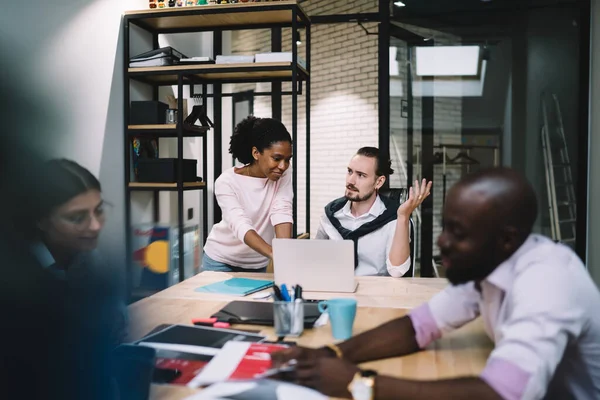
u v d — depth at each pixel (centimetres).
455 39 441
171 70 331
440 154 445
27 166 31
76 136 37
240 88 573
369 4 446
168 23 358
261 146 252
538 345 93
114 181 323
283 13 336
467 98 443
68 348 62
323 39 577
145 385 101
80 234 65
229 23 361
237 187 260
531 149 438
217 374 107
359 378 96
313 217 593
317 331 143
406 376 111
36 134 29
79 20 279
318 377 99
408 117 445
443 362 119
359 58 540
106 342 66
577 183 430
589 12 420
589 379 109
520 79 437
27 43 29
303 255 190
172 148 396
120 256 72
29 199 36
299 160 601
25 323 58
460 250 106
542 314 95
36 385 59
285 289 150
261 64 325
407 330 124
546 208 438
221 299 178
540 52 433
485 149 444
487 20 437
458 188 107
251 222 252
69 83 32
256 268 274
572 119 429
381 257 248
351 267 187
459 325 127
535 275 100
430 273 447
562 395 113
